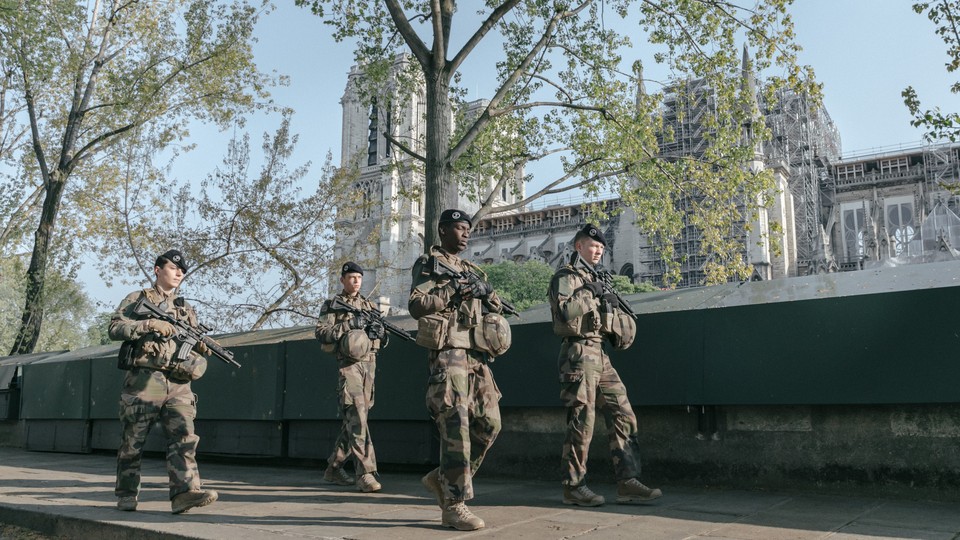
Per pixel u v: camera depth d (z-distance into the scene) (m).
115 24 21.56
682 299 7.00
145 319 5.29
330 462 7.11
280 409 8.88
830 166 97.19
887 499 5.45
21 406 11.92
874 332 5.47
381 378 8.13
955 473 5.23
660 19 14.73
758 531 4.23
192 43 21.45
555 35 15.52
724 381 6.05
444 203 12.01
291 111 21.91
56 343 31.05
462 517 4.35
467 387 4.59
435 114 12.14
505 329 4.71
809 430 5.86
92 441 10.81
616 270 96.62
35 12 19.39
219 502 5.75
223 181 21.58
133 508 5.27
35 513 5.30
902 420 5.48
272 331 10.67
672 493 5.96
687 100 15.65
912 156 94.25
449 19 12.85
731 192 15.10
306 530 4.36
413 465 8.02
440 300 4.53
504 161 16.70
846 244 93.44
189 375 5.36
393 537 4.11
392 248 93.38
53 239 21.91
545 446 7.17
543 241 107.44
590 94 15.91
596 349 5.34
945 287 5.25
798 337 5.79
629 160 15.68
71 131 21.17
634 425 5.39
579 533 4.21
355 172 23.11
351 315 6.96
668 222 15.80
